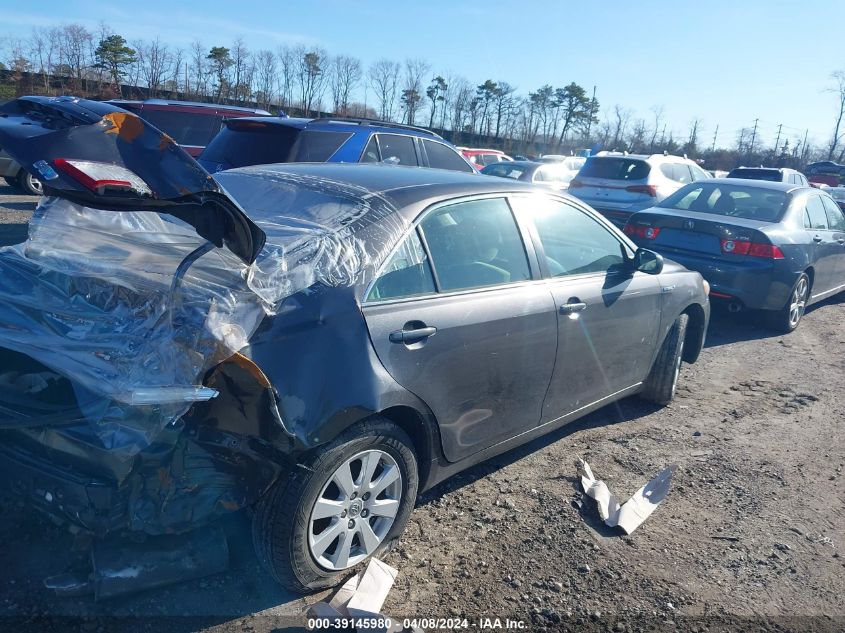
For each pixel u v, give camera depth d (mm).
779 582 3447
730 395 6039
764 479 4504
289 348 2730
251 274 2701
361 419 2977
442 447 3461
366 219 3297
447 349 3336
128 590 2760
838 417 5711
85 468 2541
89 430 2514
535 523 3736
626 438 4934
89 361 2521
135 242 2965
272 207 3502
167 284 2594
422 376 3215
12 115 2824
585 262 4418
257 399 2617
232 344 2533
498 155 21922
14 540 3092
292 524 2799
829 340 8164
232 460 2639
